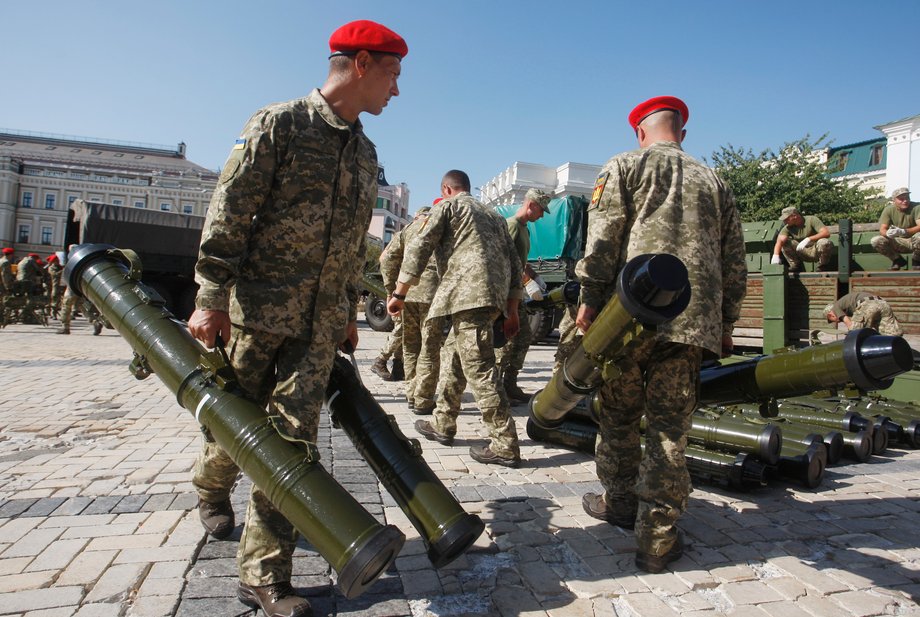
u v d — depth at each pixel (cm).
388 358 732
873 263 695
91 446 411
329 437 446
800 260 730
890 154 3161
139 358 226
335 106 220
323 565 246
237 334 215
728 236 272
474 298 389
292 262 210
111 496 312
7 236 7388
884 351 223
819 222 696
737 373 280
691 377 254
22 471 353
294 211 209
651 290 208
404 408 568
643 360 264
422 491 210
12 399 569
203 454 253
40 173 7594
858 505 342
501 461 396
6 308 1393
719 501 344
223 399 202
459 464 399
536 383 761
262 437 193
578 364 275
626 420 295
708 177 265
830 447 427
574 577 243
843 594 235
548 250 1398
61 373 736
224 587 221
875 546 284
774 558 267
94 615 201
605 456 298
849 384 249
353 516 176
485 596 227
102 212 1541
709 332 245
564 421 446
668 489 248
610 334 236
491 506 321
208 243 199
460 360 434
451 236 411
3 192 7344
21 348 989
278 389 213
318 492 180
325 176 213
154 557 243
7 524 274
